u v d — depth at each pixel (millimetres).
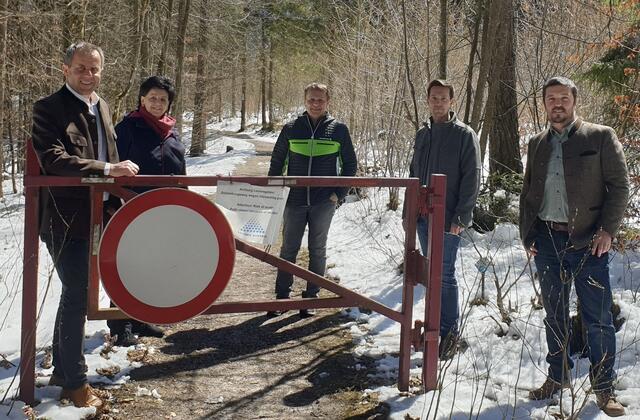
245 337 4641
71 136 3223
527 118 10461
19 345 4164
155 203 3279
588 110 8406
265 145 29469
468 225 4266
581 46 8031
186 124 27594
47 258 6621
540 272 3539
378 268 6531
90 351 4164
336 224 9117
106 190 3283
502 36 6250
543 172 3461
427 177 4395
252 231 3480
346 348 4438
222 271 3385
